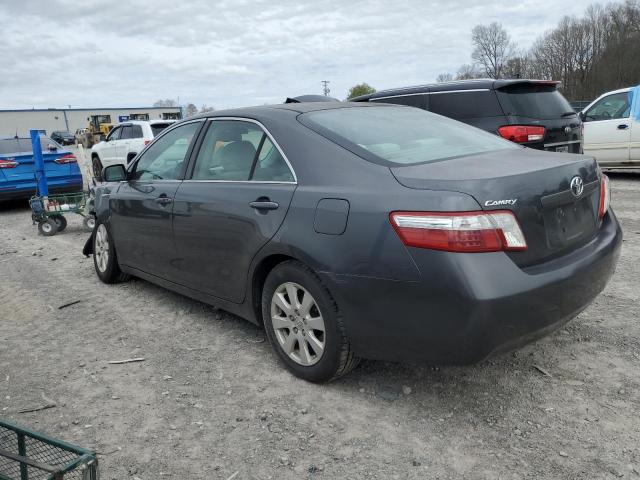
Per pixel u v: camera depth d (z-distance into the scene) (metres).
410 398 3.21
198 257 4.09
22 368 3.85
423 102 8.09
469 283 2.60
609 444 2.71
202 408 3.22
